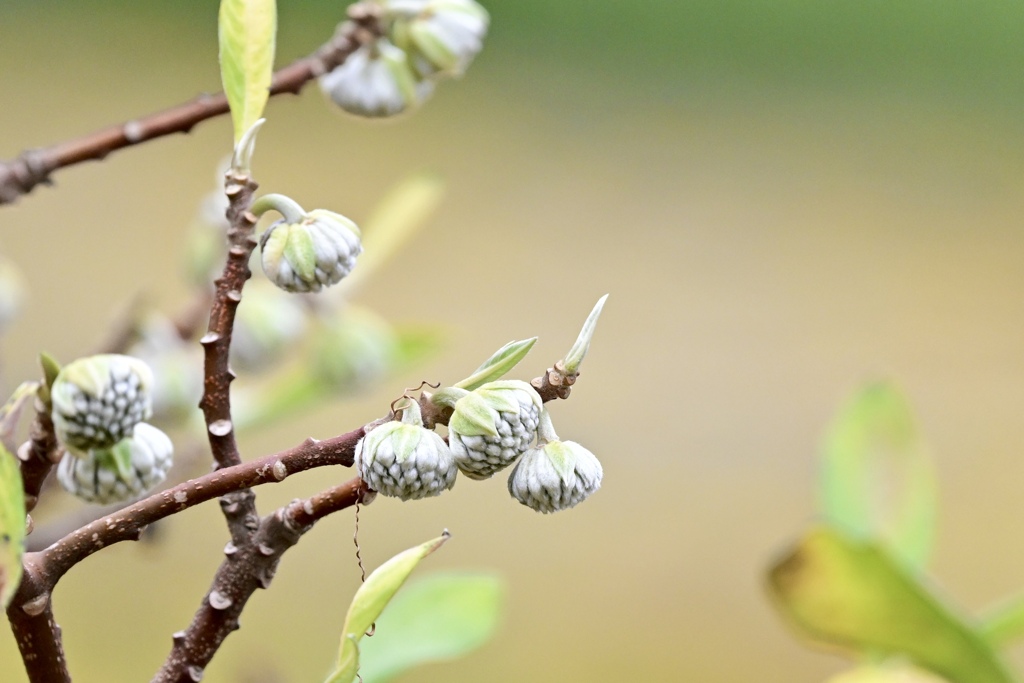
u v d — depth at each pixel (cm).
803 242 413
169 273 283
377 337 119
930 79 505
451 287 358
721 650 252
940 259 411
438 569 243
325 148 406
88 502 88
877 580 97
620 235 401
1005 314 379
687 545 274
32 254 278
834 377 343
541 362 333
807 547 97
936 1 502
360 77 100
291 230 89
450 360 319
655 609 257
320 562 229
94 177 314
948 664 97
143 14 434
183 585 186
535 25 503
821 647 98
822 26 510
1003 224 432
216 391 89
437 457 86
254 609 213
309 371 119
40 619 87
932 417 326
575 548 265
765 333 361
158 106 381
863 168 458
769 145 467
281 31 420
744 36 514
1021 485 300
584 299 364
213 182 331
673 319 361
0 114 361
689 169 446
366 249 120
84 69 395
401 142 424
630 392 326
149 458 88
